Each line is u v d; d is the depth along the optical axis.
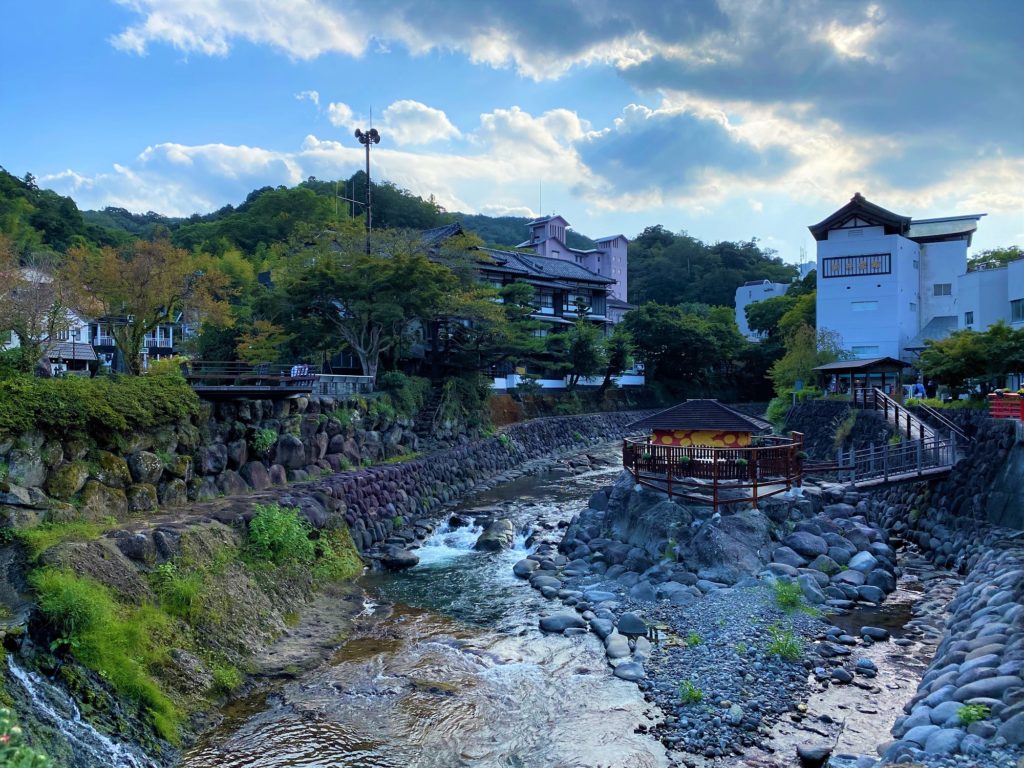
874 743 10.38
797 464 22.38
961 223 50.62
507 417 48.38
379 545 23.06
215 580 14.60
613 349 57.41
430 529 25.77
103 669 10.59
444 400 37.94
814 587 17.28
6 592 11.11
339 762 10.43
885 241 46.94
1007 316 35.97
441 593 18.66
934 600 16.95
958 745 8.73
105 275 21.47
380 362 40.38
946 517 21.48
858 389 37.41
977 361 27.11
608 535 22.25
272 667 13.48
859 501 22.94
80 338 42.47
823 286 48.56
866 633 14.71
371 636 15.53
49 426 15.10
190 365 22.31
